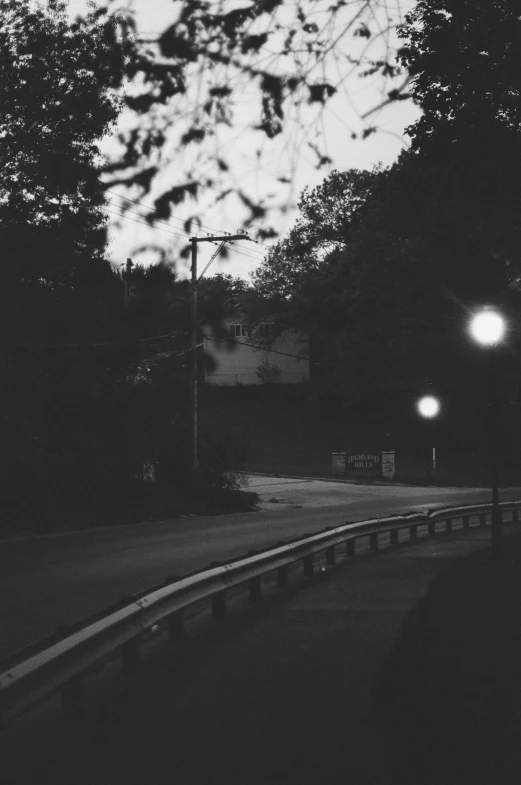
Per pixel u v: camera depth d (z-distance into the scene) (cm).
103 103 2258
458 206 1565
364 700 796
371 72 431
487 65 1220
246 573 1361
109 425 3155
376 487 5106
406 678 794
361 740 671
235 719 745
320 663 966
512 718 656
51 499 2967
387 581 1688
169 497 3531
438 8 1181
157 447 3484
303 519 3222
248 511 3725
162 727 728
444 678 791
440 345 4681
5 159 2394
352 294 4931
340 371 6216
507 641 958
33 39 2353
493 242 1717
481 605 1236
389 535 2905
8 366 2902
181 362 3278
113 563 1920
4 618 1236
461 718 656
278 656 1009
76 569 1811
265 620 1265
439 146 1435
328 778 585
